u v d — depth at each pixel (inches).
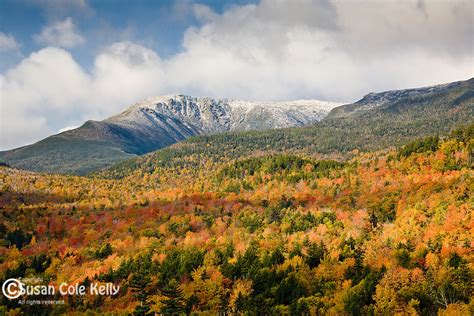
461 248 4119.1
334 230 5940.0
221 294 4330.7
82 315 4293.8
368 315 3444.9
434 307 3410.4
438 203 5615.2
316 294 3927.2
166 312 4077.3
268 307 3826.3
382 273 3892.7
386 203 6555.1
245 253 5172.2
